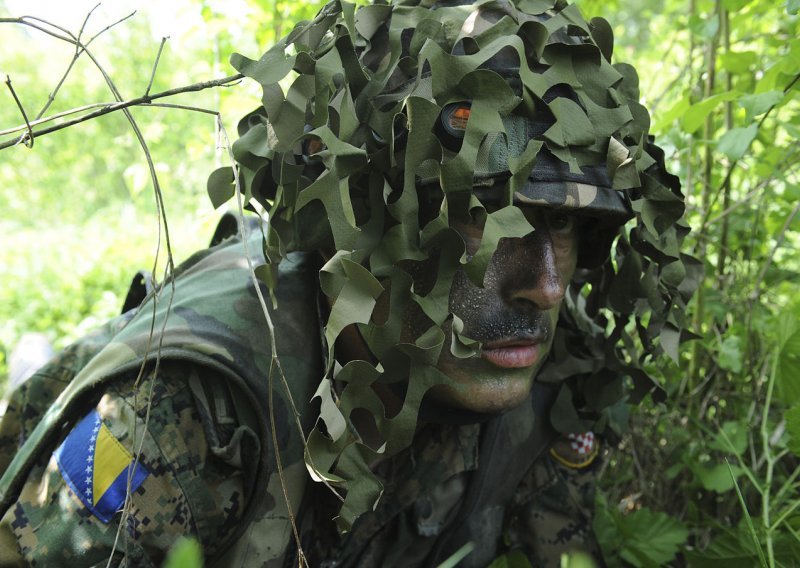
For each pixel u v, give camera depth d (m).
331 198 0.63
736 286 1.22
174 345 0.74
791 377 1.02
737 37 1.34
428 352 0.64
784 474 1.10
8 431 0.97
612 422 1.04
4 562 0.72
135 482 0.71
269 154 0.72
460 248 0.64
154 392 0.73
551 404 0.97
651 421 1.21
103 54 5.09
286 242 0.73
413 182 0.65
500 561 0.96
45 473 0.74
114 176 6.10
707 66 1.22
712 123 1.17
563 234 0.74
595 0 1.45
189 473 0.73
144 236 3.97
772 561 0.80
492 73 0.64
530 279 0.71
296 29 0.74
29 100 5.69
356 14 0.74
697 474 1.06
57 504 0.72
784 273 1.23
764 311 1.25
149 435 0.72
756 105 0.89
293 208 0.72
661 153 0.80
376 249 0.66
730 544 0.95
